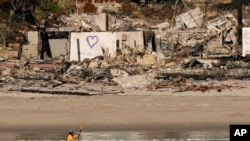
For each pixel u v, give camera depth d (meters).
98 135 70.31
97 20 148.62
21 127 76.62
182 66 122.81
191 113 83.00
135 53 131.88
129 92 101.56
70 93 100.31
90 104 89.94
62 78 113.88
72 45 135.12
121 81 110.19
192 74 115.25
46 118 81.69
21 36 141.00
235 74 115.88
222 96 94.94
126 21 154.62
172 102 90.25
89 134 71.12
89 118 81.19
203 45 136.25
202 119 79.31
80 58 134.50
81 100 93.25
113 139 67.62
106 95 98.12
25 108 88.06
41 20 157.12
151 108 86.62
